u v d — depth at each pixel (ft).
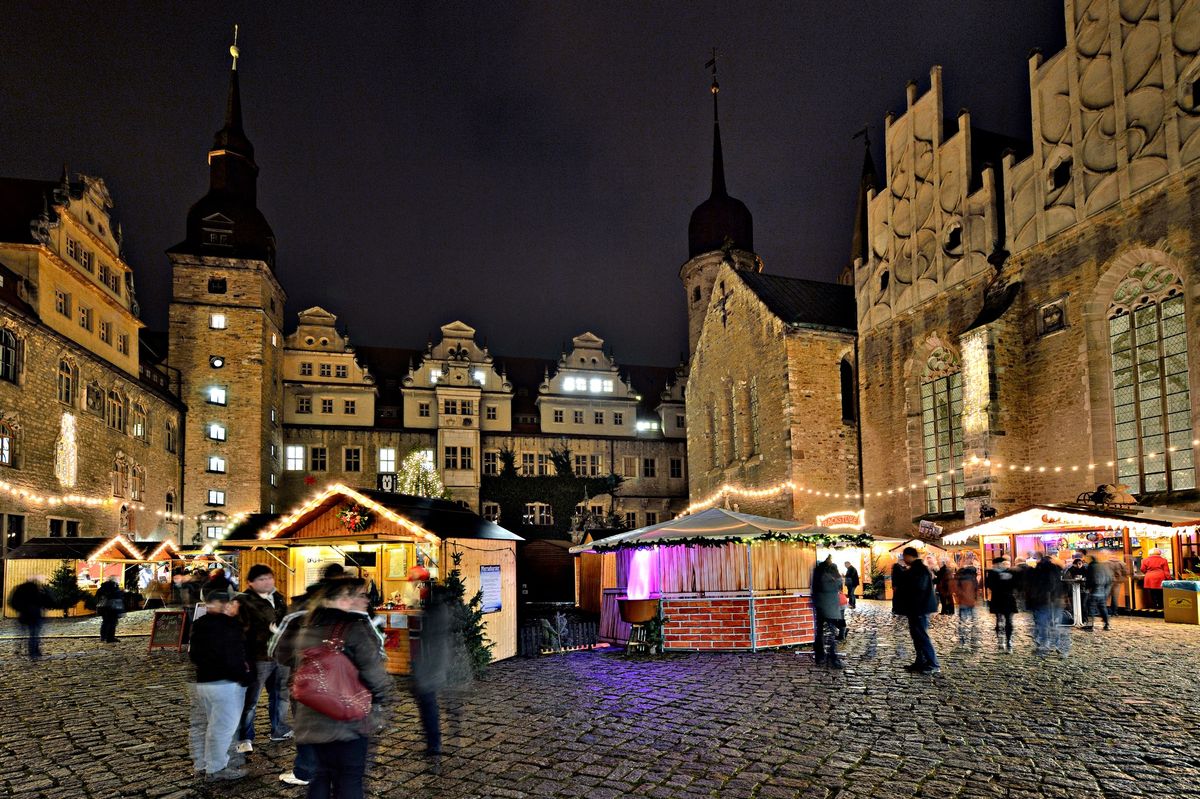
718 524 56.80
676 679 42.50
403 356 212.23
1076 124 89.35
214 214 176.96
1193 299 75.10
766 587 56.29
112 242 133.08
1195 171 75.56
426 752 26.71
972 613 52.75
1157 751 26.68
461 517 54.90
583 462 199.52
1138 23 82.48
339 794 16.53
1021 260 96.27
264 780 25.27
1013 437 93.35
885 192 124.06
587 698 37.24
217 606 25.30
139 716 35.45
